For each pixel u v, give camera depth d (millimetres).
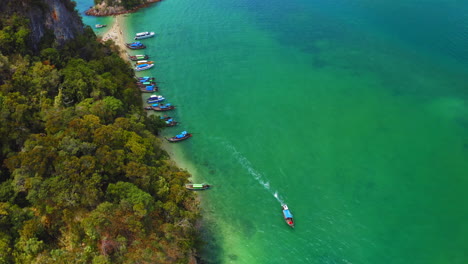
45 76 90938
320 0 183125
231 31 158875
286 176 92438
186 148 100188
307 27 160500
